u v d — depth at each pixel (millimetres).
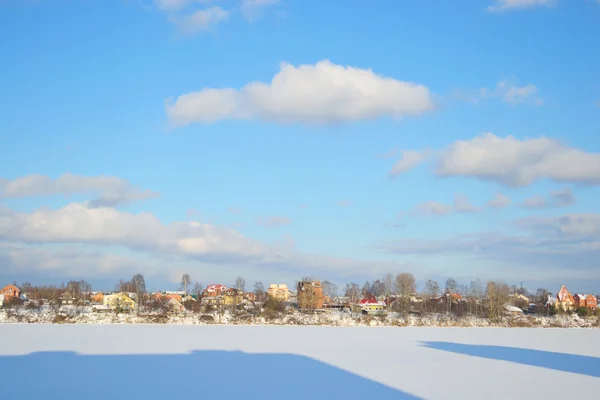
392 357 43688
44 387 29781
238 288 135875
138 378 32781
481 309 108000
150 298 120875
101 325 78500
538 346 56000
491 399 26484
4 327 72562
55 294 148625
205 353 45719
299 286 124812
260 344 53688
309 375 34062
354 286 142000
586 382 31531
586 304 132000
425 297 135625
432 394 27766
